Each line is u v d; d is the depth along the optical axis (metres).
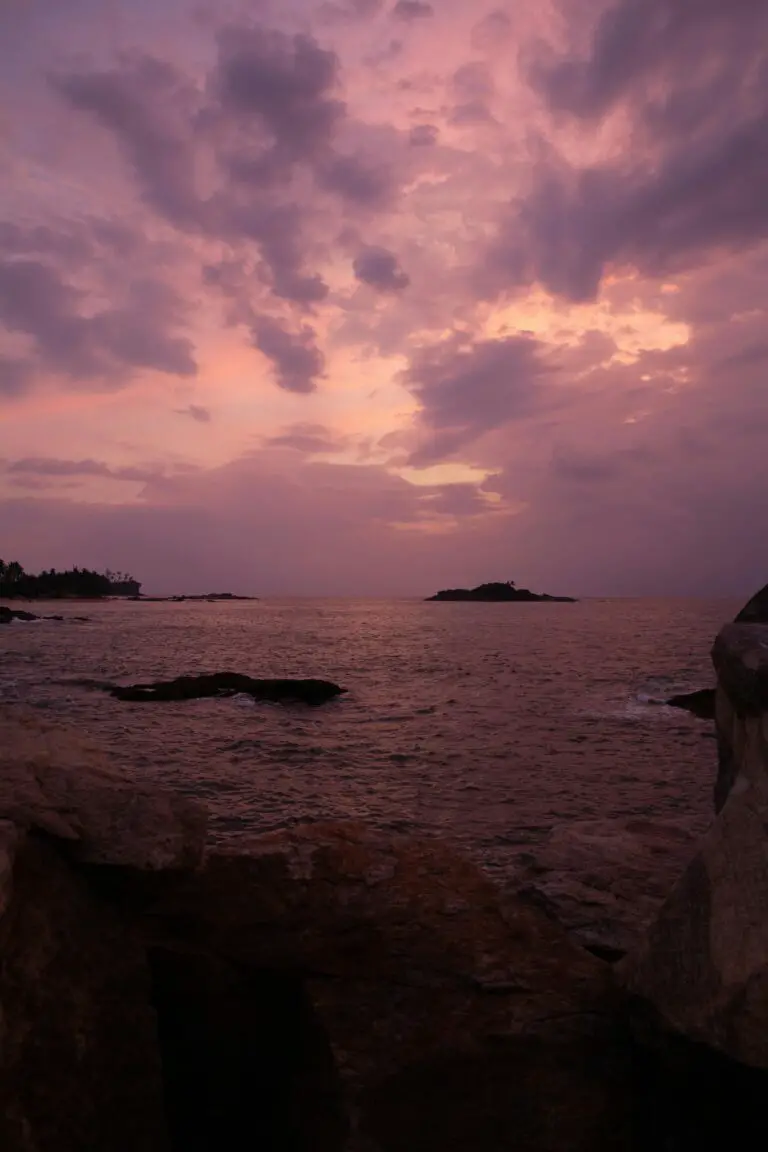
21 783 3.76
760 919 3.06
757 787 3.47
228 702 26.48
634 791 13.84
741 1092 3.10
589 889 5.78
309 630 83.25
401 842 4.90
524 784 14.37
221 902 4.09
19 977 3.07
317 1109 3.48
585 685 32.97
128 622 99.44
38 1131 2.89
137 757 16.61
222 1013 3.91
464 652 53.44
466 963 4.00
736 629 4.30
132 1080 3.35
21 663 42.41
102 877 3.71
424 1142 3.30
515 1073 3.51
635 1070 3.56
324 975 3.95
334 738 19.73
